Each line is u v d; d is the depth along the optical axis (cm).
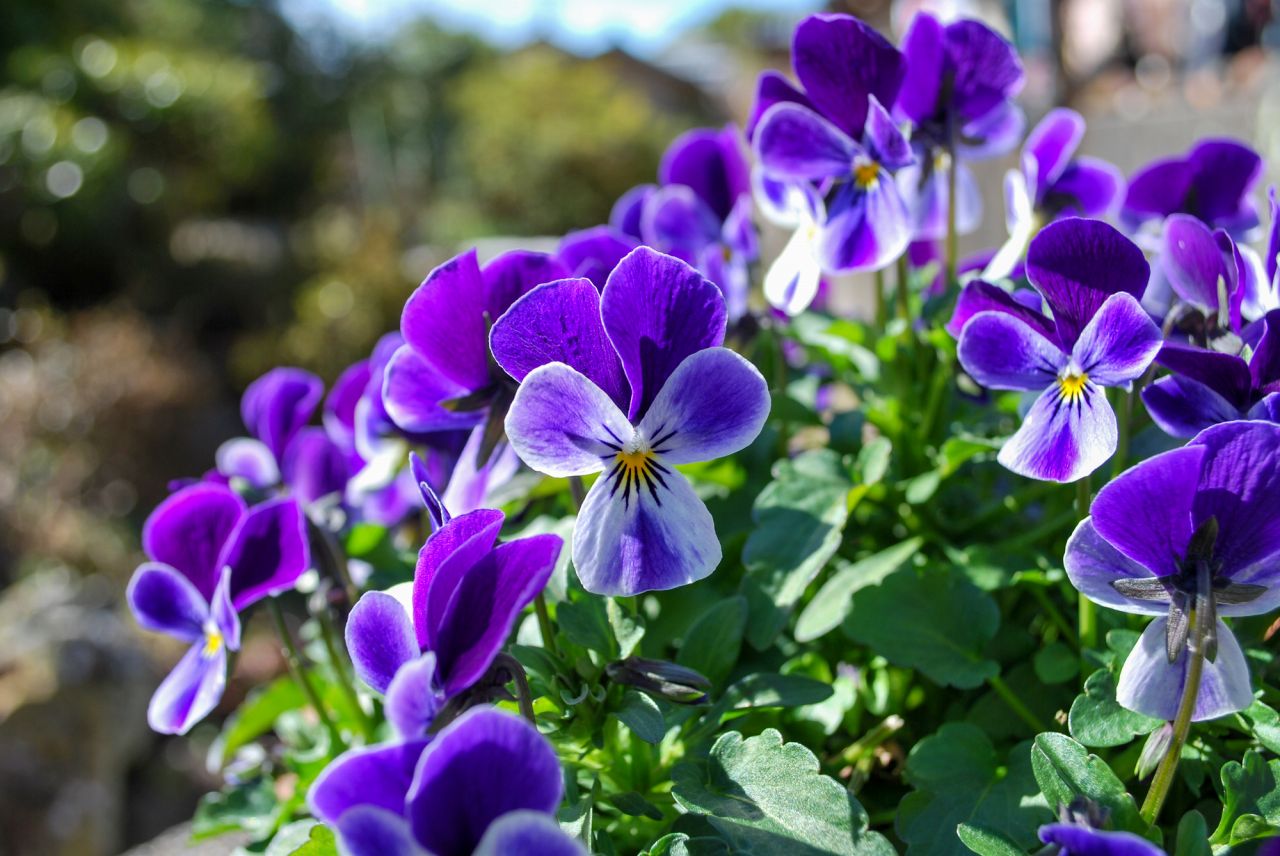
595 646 23
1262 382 22
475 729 17
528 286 24
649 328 21
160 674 92
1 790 73
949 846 22
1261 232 29
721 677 24
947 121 28
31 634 85
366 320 190
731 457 29
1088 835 17
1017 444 22
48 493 131
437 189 470
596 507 21
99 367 144
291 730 32
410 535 32
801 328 31
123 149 224
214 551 26
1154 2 127
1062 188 30
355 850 17
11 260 206
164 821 84
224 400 179
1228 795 21
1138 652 20
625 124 357
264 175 289
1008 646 26
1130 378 21
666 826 23
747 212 30
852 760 25
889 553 26
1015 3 113
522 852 17
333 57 485
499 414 24
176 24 352
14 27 235
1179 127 90
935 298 28
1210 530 19
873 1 141
